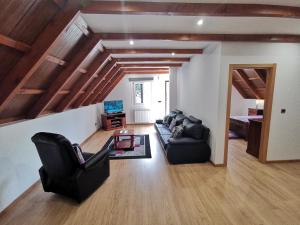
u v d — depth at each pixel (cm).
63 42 250
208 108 399
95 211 235
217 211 232
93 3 205
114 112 771
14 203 250
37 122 314
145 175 334
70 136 463
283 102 370
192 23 272
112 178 323
